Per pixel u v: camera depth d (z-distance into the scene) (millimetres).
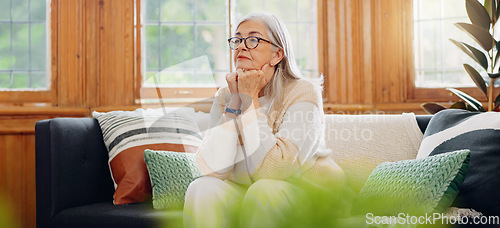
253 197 1454
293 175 1744
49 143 2264
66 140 2283
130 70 3293
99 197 2414
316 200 622
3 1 3350
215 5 3422
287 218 623
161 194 2137
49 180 2242
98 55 3287
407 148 2215
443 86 3275
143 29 3361
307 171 1778
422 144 2086
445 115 2102
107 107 3246
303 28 3420
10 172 3164
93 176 2387
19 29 3348
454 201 1795
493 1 2768
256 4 3422
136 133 2402
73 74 3273
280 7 3430
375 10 3312
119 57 3293
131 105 3287
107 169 2480
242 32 1853
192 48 3408
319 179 1775
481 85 2801
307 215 610
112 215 2021
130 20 3307
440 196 1623
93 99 3283
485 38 2764
